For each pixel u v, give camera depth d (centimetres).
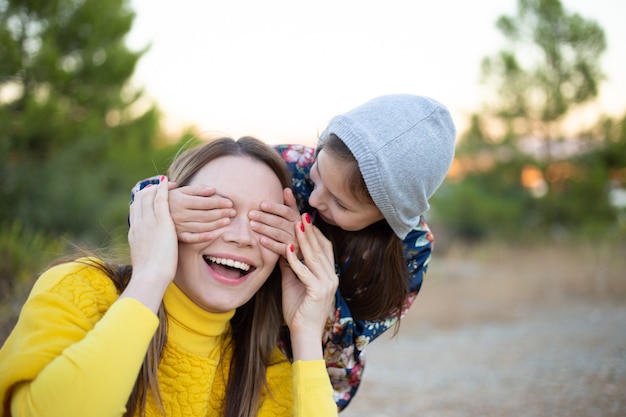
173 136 1606
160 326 183
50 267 198
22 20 1453
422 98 227
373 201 212
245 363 204
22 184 1223
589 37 1988
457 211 2039
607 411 361
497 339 689
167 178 195
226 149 198
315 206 221
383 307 245
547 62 2052
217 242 184
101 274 184
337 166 209
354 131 208
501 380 473
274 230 194
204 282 185
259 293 212
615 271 1120
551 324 767
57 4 1455
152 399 181
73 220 1235
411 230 253
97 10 1513
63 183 1255
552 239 1745
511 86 2073
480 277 1220
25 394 154
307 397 195
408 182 212
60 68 1427
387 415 385
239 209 189
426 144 216
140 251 177
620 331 666
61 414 149
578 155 2047
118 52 1528
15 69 1393
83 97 1498
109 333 157
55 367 152
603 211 1934
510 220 1980
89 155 1409
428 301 982
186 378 186
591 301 938
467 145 2214
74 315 168
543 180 2106
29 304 169
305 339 205
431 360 590
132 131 1578
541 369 497
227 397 201
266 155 201
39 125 1332
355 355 254
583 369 479
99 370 152
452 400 419
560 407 378
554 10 1994
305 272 207
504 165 2134
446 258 1667
